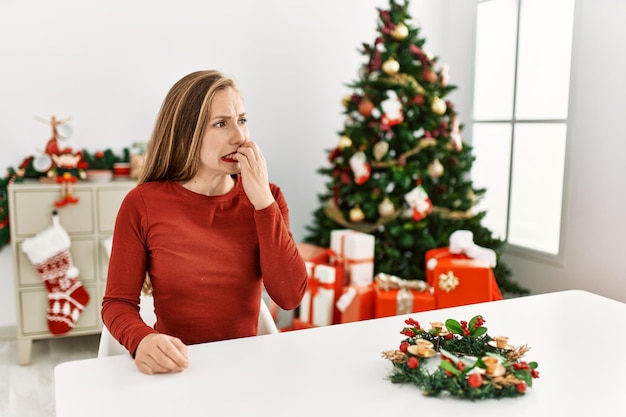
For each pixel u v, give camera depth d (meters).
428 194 3.13
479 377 0.98
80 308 2.95
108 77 3.32
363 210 3.11
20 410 2.43
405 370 1.06
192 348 1.22
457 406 0.97
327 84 3.76
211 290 1.37
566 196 3.12
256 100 3.61
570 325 1.36
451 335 1.17
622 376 1.09
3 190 3.12
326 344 1.24
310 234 3.83
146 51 3.38
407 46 3.09
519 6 3.39
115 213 3.00
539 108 3.33
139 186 1.41
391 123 2.95
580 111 3.02
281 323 3.24
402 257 3.15
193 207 1.39
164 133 1.39
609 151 2.87
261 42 3.58
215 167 1.36
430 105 3.05
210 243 1.37
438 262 2.80
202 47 3.47
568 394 1.02
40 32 3.17
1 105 3.15
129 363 1.16
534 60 3.34
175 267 1.35
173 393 1.02
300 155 3.75
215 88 1.35
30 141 3.22
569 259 3.13
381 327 1.35
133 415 0.94
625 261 2.81
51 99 3.23
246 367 1.13
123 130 3.38
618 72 2.80
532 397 1.01
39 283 2.92
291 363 1.15
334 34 3.73
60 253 2.86
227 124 1.36
